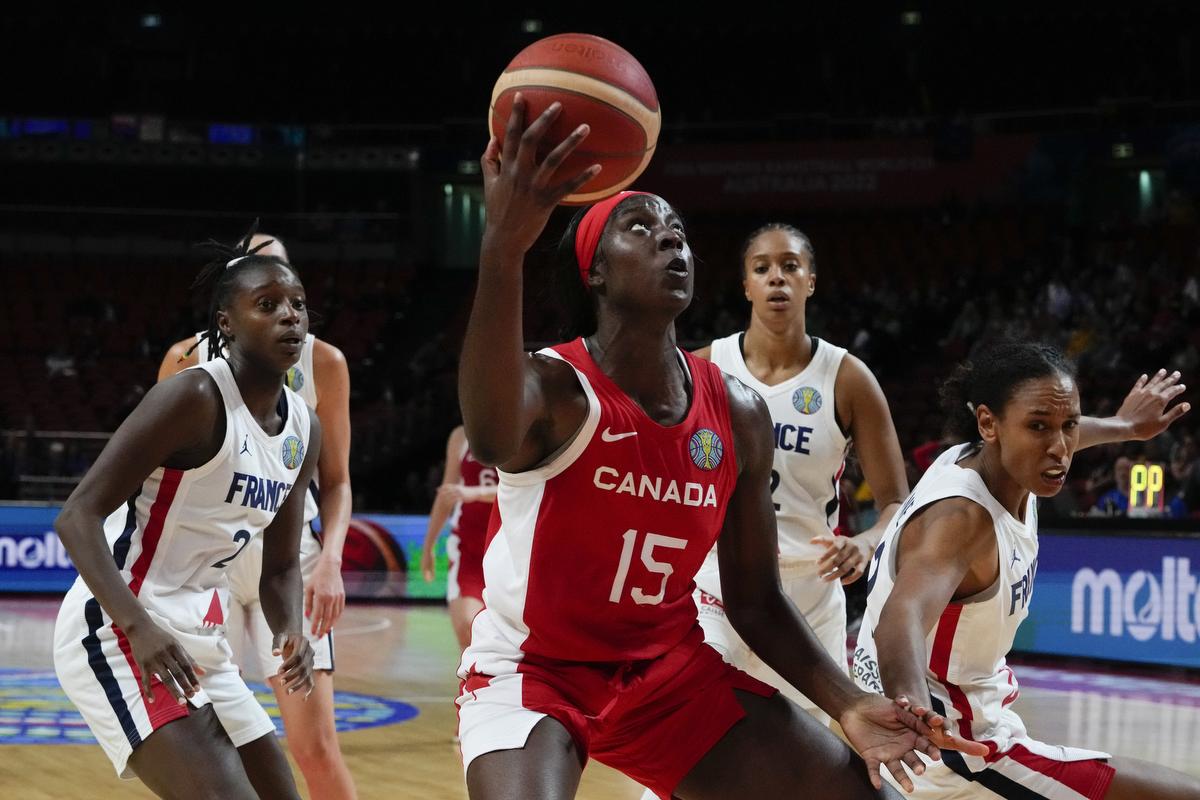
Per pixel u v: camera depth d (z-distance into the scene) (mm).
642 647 2711
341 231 23594
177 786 2975
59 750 6168
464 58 25188
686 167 23156
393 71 25375
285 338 3240
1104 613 9914
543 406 2527
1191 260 18969
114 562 3002
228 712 3246
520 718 2535
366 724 7059
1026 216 21453
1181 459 11703
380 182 24312
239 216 23406
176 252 23062
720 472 2682
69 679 3189
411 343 21781
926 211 22125
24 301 21469
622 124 2373
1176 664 9438
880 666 2770
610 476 2566
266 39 25359
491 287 2250
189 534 3223
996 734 3209
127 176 24219
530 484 2609
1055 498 11570
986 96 23812
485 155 2395
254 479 3260
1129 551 9789
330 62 25375
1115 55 23234
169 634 2939
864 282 21125
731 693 2713
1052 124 21984
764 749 2641
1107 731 7168
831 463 4699
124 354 20609
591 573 2619
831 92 24172
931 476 3158
